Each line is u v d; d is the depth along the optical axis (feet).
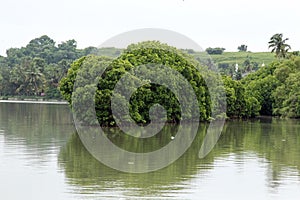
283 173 111.86
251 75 413.59
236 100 314.35
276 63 403.34
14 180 100.48
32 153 134.92
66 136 179.11
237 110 316.40
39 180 100.78
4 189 92.99
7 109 357.20
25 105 428.56
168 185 98.43
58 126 219.41
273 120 308.81
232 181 102.99
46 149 143.33
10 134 182.50
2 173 107.04
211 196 90.38
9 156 128.98
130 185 97.60
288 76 364.17
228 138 185.88
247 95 344.08
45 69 593.01
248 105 323.78
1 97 573.74
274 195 91.61
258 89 373.40
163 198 88.07
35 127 213.25
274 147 157.99
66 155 132.98
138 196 88.89
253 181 103.14
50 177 103.71
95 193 90.48
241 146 160.25
